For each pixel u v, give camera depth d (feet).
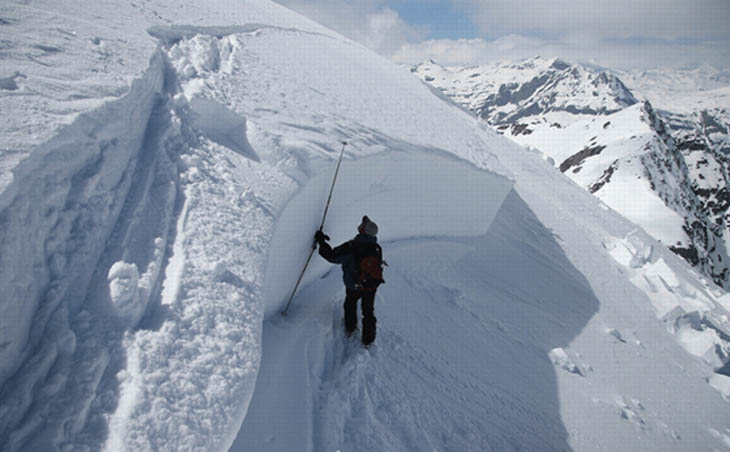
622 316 27.45
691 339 28.48
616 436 15.48
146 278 6.68
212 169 10.03
